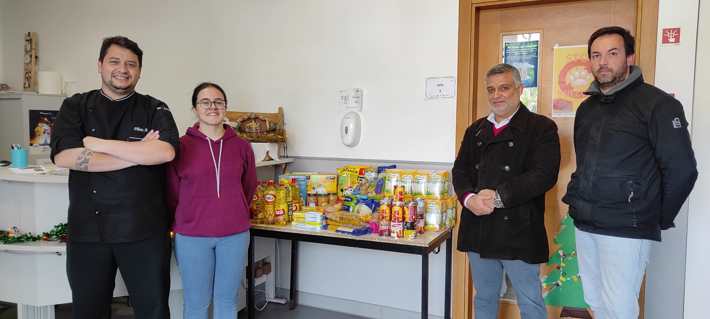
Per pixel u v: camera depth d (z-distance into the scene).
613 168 1.94
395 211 2.45
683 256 2.45
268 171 3.33
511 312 2.93
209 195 2.30
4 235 2.56
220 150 2.35
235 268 2.39
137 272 2.19
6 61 4.59
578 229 2.12
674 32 2.41
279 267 3.53
